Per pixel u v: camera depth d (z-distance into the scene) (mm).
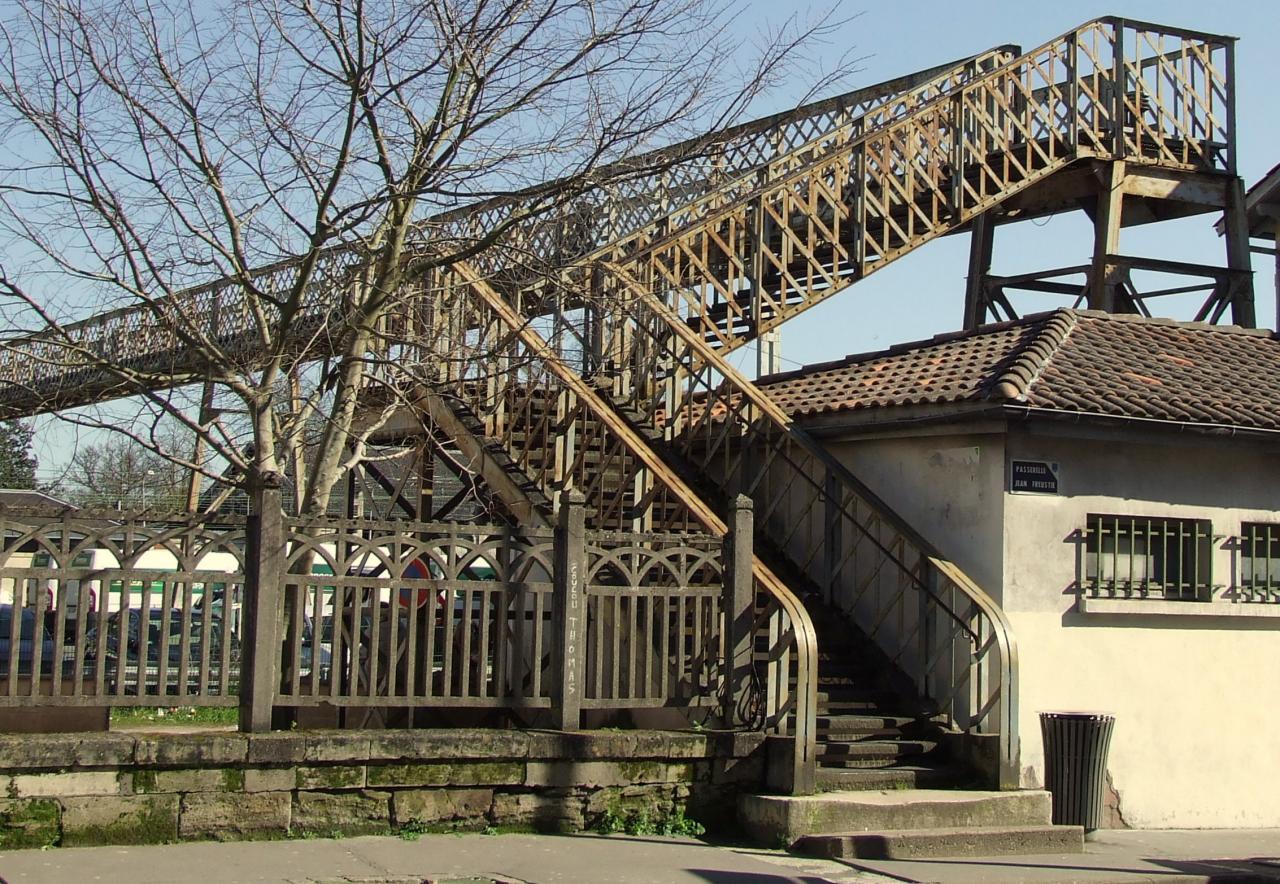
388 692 8953
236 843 8320
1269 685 12508
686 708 10016
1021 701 11195
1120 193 19359
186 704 8492
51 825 7961
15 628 8102
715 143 10516
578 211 12070
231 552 8703
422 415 13047
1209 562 12273
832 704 10906
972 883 8477
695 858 8664
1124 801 11656
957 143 17844
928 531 11930
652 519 12445
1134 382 12180
